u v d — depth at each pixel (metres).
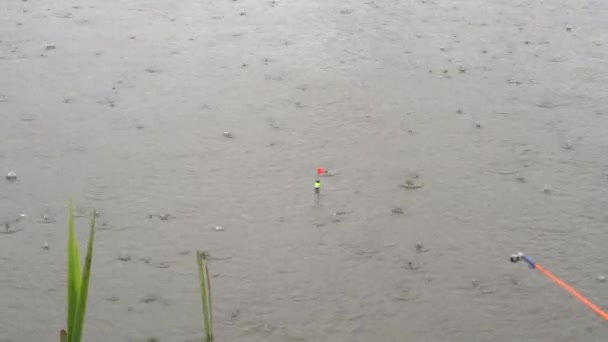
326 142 10.37
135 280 7.60
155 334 6.85
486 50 13.53
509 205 9.05
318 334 6.88
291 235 8.37
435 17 15.11
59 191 9.11
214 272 7.73
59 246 8.08
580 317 7.21
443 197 9.16
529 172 9.78
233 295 7.39
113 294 7.39
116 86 11.80
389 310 7.23
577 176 9.72
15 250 8.01
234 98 11.52
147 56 12.88
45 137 10.31
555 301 7.44
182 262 7.89
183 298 7.36
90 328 6.91
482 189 9.37
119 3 15.45
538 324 7.11
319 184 9.31
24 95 11.45
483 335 6.93
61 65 12.47
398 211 8.86
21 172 9.49
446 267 7.89
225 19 14.63
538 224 8.70
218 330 6.90
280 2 15.68
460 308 7.29
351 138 10.48
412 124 10.91
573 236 8.50
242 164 9.79
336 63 12.83
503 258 8.08
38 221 8.51
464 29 14.48
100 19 14.52
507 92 11.95
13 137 10.29
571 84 12.30
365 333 6.91
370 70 12.62
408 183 9.44
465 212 8.88
